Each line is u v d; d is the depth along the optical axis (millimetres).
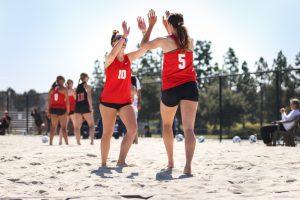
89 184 4676
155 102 22922
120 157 6219
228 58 73375
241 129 17672
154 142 13969
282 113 12156
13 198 3854
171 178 5008
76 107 12102
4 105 27656
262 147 10750
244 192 4125
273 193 3980
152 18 5668
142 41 5602
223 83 17750
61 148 10141
